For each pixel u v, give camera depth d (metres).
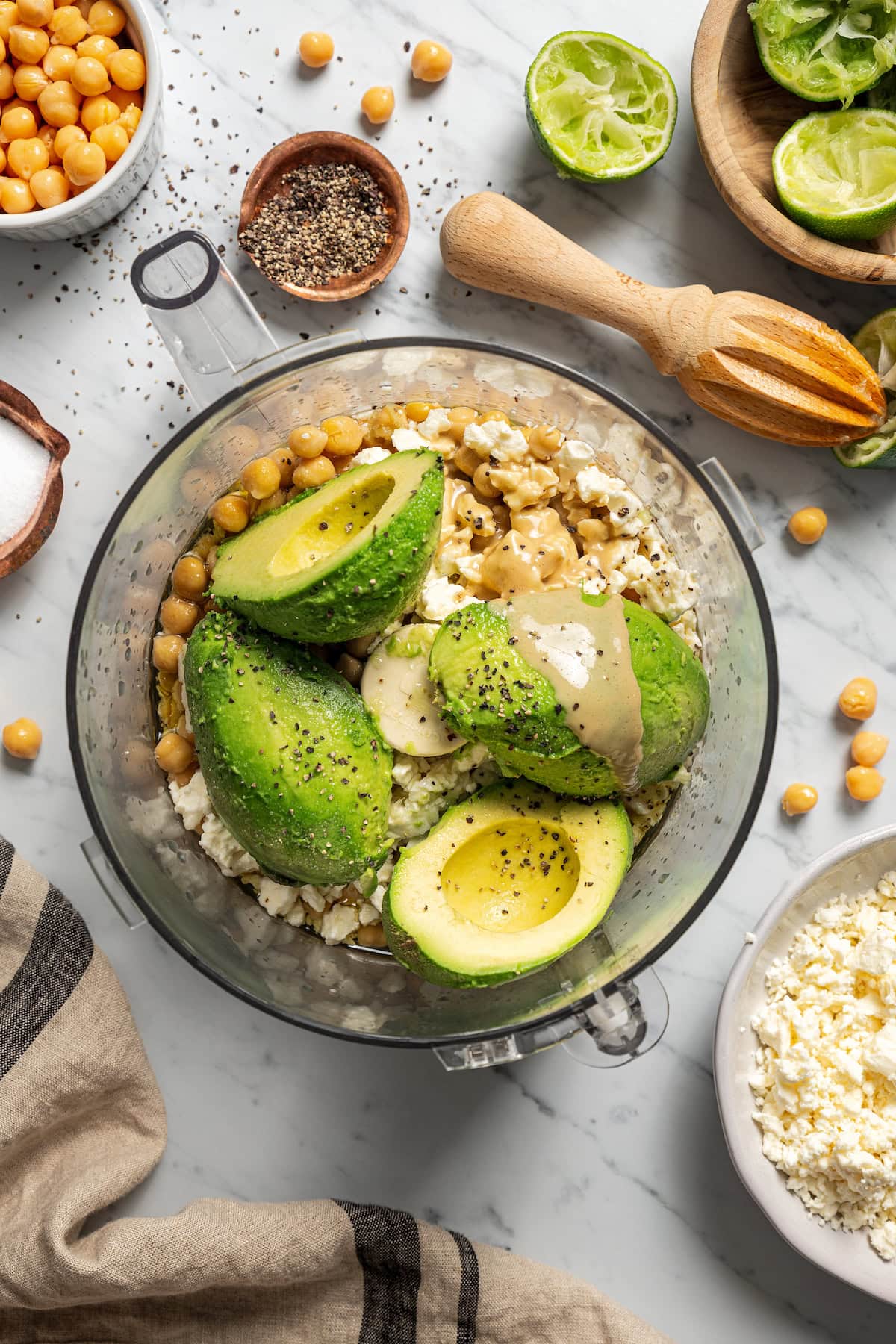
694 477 0.62
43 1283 0.64
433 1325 0.66
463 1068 0.64
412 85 0.68
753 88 0.67
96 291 0.68
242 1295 0.67
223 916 0.65
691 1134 0.68
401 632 0.62
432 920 0.59
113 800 0.64
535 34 0.67
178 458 0.62
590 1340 0.66
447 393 0.66
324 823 0.59
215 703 0.59
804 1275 0.68
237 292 0.62
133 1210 0.68
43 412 0.68
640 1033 0.62
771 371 0.65
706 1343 0.68
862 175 0.66
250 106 0.68
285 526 0.60
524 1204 0.68
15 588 0.68
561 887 0.62
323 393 0.65
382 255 0.67
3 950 0.66
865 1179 0.64
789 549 0.68
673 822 0.65
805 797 0.68
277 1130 0.68
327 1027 0.62
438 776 0.62
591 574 0.62
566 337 0.68
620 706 0.59
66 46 0.65
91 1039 0.66
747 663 0.63
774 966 0.66
